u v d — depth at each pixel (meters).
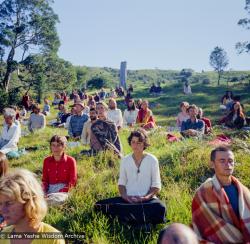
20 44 47.34
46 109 27.39
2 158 5.58
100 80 70.62
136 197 6.04
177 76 102.38
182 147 9.07
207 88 46.88
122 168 6.39
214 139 10.04
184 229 2.44
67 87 51.53
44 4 47.06
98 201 6.25
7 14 45.84
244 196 4.73
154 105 34.97
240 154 8.32
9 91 43.38
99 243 5.48
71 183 7.21
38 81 46.56
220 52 67.62
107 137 9.76
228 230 4.68
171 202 6.47
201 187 4.87
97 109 10.12
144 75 106.44
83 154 9.93
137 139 6.25
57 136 7.18
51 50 48.66
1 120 26.69
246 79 59.62
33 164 10.24
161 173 7.98
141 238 5.70
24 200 3.58
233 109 14.02
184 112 14.02
